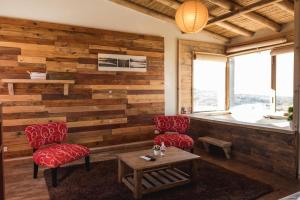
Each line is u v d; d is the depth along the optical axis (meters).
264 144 3.65
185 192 2.86
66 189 2.94
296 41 3.28
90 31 4.52
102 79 4.65
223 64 6.12
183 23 3.18
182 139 3.91
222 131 4.41
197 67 5.78
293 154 3.29
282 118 4.66
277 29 4.86
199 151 4.67
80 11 4.43
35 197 2.77
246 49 5.59
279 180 3.25
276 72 5.14
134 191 2.73
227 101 6.16
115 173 3.49
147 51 5.09
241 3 4.36
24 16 4.00
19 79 3.89
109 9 4.69
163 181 2.99
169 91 5.41
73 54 4.38
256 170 3.64
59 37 4.27
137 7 4.86
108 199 2.69
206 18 3.17
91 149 4.60
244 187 2.99
